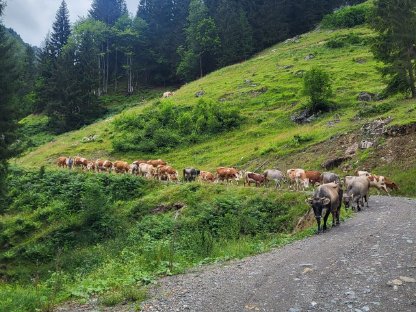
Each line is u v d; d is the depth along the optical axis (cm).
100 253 2159
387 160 2762
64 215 2850
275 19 8375
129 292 939
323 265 998
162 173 3266
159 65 9050
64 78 6838
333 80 5088
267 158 3519
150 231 2309
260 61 6844
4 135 2609
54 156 4747
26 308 956
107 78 8800
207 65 8106
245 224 2153
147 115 5106
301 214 2117
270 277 945
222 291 884
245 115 4741
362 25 7600
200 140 4475
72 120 6731
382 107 3619
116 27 9644
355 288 827
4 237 2730
